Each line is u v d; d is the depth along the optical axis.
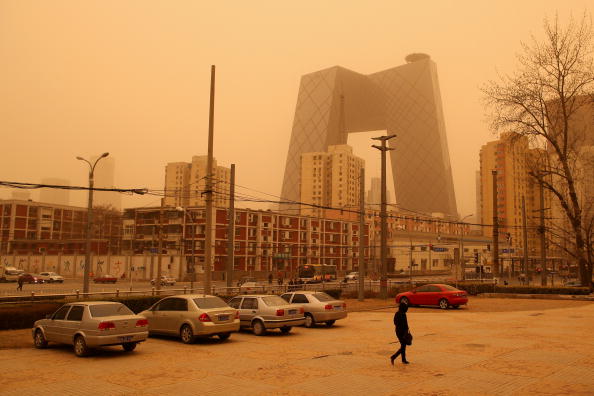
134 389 10.61
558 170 42.50
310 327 22.11
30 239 112.50
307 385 10.91
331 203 170.50
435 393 10.17
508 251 62.00
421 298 32.66
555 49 39.97
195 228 88.25
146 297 26.86
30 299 29.00
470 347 15.92
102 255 90.44
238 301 20.73
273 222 98.38
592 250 41.22
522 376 11.69
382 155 39.28
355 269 114.62
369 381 11.25
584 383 10.99
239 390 10.50
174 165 126.06
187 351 15.59
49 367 13.05
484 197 129.00
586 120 42.34
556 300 38.53
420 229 145.88
